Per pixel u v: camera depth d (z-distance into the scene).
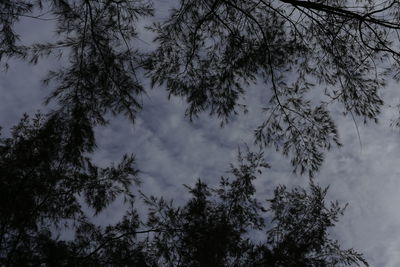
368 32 4.28
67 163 3.80
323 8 3.97
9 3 3.47
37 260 3.59
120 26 3.95
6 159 3.60
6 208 3.46
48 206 3.81
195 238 3.87
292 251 3.80
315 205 4.23
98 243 4.09
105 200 4.21
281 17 4.38
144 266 3.76
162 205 4.30
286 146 4.45
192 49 4.20
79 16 3.81
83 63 3.79
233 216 4.26
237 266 3.84
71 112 3.71
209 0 4.16
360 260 3.96
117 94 3.86
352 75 4.24
